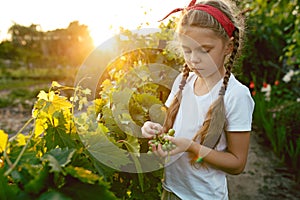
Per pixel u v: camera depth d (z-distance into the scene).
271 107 4.45
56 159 0.82
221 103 1.26
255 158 3.79
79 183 0.77
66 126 1.09
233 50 1.32
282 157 3.65
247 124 1.27
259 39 5.60
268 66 5.61
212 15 1.21
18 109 6.60
